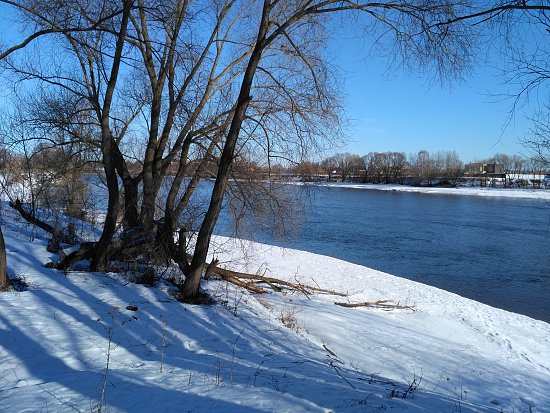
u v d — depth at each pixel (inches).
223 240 858.1
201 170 469.4
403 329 470.9
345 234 1231.5
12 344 240.5
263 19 377.7
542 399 319.6
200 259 373.4
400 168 3666.3
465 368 366.6
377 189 3240.7
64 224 561.9
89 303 317.4
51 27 360.5
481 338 486.0
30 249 431.2
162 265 433.4
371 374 291.3
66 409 173.0
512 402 303.6
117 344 263.7
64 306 303.9
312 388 210.8
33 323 269.0
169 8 402.0
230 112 467.8
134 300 339.0
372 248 1049.5
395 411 190.7
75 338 260.2
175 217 451.8
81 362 235.3
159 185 454.0
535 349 466.9
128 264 414.0
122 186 502.9
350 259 928.9
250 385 209.2
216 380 214.4
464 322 535.2
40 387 196.5
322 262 800.3
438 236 1233.4
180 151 501.0
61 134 492.1
